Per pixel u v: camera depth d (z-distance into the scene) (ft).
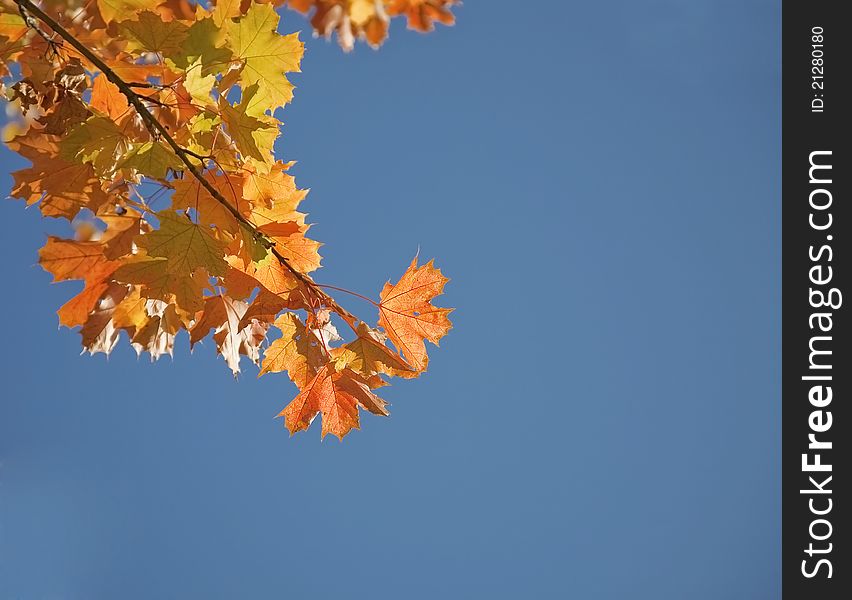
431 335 11.43
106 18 10.90
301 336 11.16
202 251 10.77
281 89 10.99
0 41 10.87
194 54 10.71
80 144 10.73
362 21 11.39
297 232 11.19
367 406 11.23
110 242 11.00
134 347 11.12
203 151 10.89
